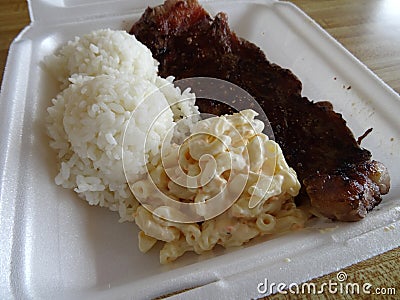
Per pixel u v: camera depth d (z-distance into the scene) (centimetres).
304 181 13
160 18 19
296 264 10
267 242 11
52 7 20
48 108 15
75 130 13
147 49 17
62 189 13
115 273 12
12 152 13
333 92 17
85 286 11
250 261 10
